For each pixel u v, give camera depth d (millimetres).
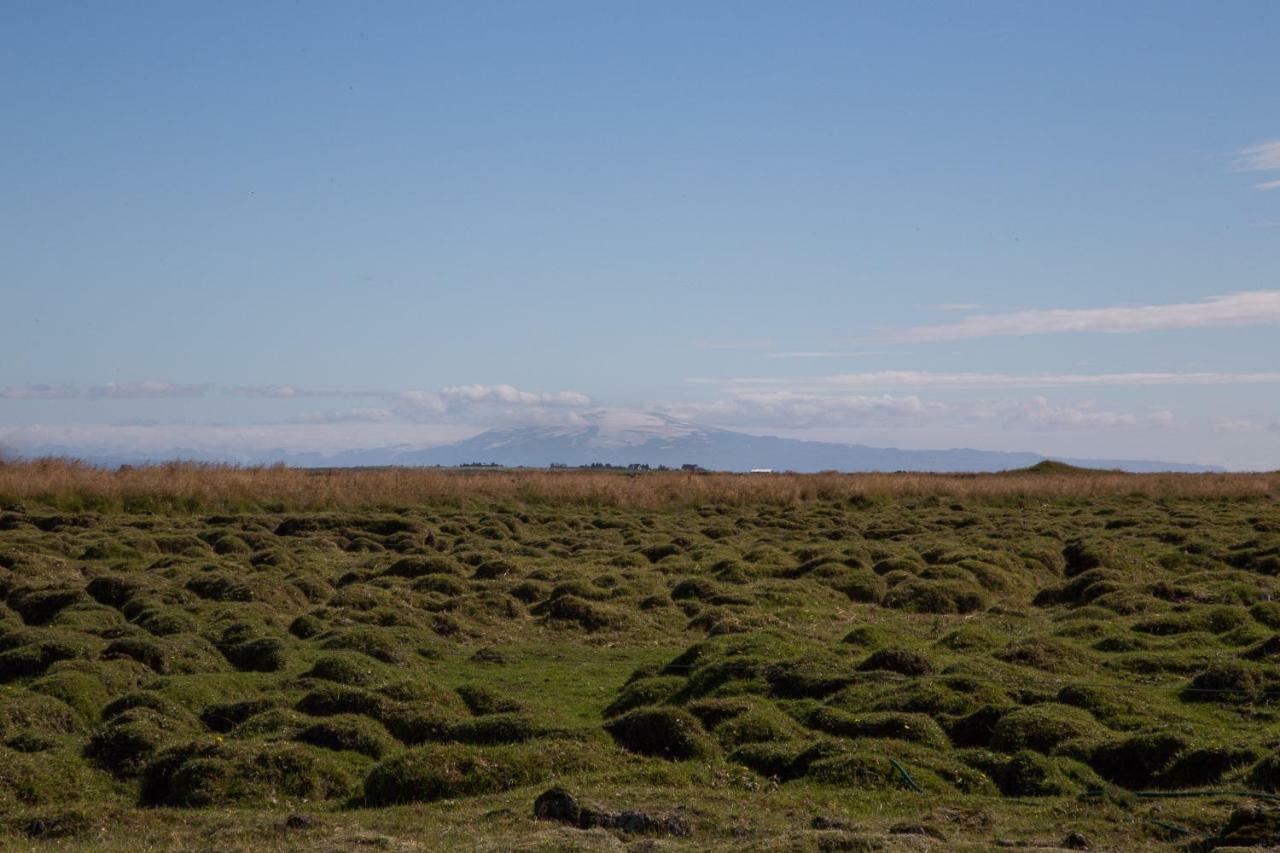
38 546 38656
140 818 15352
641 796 15273
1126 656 23422
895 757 16844
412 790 16203
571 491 63688
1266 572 36469
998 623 29219
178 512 52656
